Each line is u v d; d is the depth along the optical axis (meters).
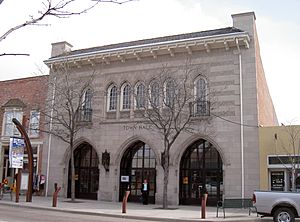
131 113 26.11
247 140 22.42
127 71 26.84
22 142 23.11
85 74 28.42
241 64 23.45
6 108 31.36
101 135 26.78
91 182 27.38
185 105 24.16
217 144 23.08
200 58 24.59
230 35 23.25
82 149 28.27
